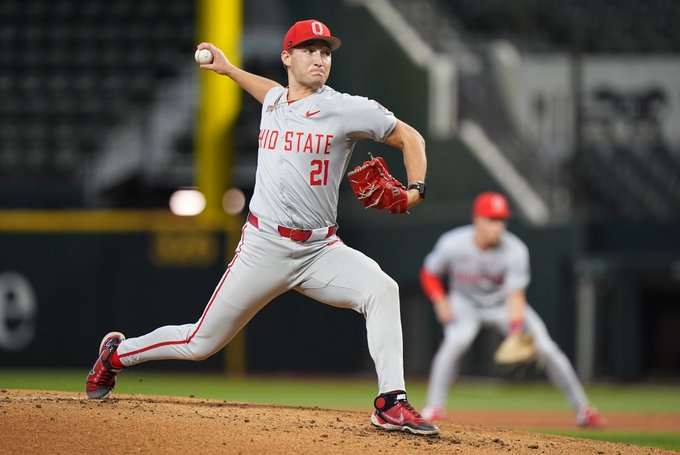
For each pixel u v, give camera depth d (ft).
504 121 182.91
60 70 213.46
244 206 189.67
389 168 181.68
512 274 106.63
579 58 179.83
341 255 60.49
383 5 191.52
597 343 165.68
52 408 59.57
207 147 174.81
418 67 181.78
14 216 174.50
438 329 174.81
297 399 131.85
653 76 184.34
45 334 174.09
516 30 212.43
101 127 205.57
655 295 173.47
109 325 174.29
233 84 174.60
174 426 56.70
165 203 199.21
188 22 217.97
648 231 166.61
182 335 62.69
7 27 218.18
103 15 218.79
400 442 57.93
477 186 169.78
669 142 183.73
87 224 174.40
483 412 121.90
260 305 61.82
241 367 177.06
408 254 180.45
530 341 104.63
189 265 173.88
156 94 208.85
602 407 130.00
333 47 60.08
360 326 184.34
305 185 59.31
